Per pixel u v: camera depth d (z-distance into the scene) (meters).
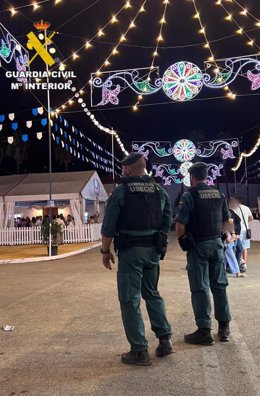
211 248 5.05
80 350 4.88
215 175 39.41
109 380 3.98
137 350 4.35
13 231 24.00
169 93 13.14
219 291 5.13
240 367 4.25
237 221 10.01
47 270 12.66
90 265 13.58
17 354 4.82
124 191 4.45
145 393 3.69
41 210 29.14
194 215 5.07
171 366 4.30
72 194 24.77
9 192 25.34
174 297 7.77
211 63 13.53
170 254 15.98
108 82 14.19
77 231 24.00
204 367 4.26
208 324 4.96
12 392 3.78
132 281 4.40
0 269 13.40
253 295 7.86
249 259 13.73
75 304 7.47
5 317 6.64
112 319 6.31
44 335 5.56
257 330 5.55
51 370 4.28
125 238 4.40
